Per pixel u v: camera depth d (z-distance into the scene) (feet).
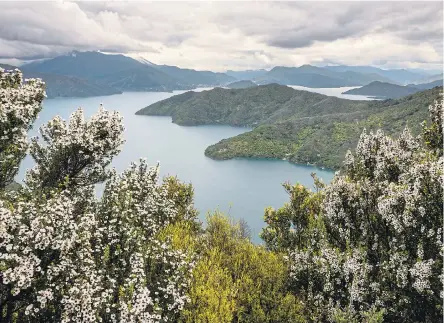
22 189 40.22
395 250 38.11
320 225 47.70
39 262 27.35
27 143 40.11
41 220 28.60
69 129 43.42
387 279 37.06
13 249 27.20
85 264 30.53
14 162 40.63
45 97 43.47
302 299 41.19
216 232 49.67
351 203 45.32
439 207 35.22
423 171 36.63
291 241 56.08
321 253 42.29
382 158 48.70
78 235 30.73
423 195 36.35
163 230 48.44
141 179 45.55
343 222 46.16
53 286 28.58
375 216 43.06
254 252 45.24
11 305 28.25
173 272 35.47
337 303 37.76
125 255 35.06
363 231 43.68
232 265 43.73
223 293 34.22
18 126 38.14
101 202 40.47
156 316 29.14
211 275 37.55
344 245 45.62
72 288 27.27
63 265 28.40
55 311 29.14
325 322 38.86
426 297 34.53
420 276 33.12
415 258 36.73
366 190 44.47
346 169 55.47
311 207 56.95
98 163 44.57
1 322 28.12
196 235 55.52
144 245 36.86
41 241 27.61
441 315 33.86
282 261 47.01
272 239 59.82
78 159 43.73
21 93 39.06
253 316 35.68
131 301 29.14
